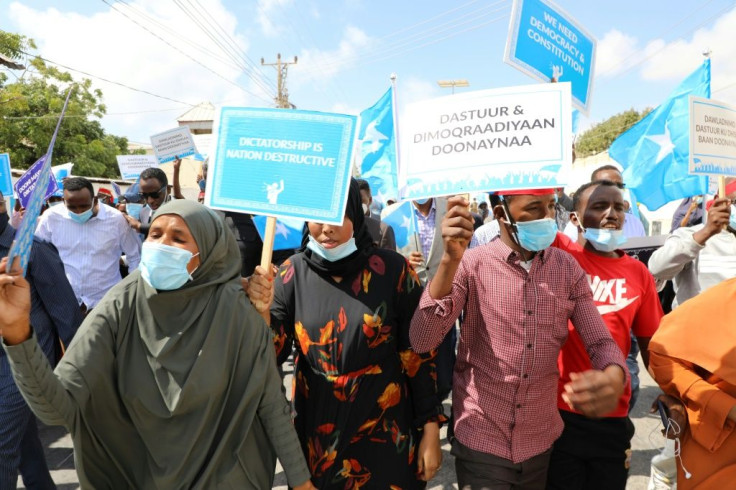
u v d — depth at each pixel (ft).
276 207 6.31
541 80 10.25
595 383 5.47
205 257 5.90
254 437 6.12
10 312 4.60
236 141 6.51
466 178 6.13
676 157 15.24
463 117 6.23
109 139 92.53
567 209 15.16
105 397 5.60
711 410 5.65
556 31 10.46
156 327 5.68
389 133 19.62
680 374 6.03
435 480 11.62
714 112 9.84
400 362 6.97
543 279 6.65
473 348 6.98
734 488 5.60
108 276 14.93
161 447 5.57
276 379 6.14
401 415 6.79
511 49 9.84
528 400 6.56
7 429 9.04
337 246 6.54
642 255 12.58
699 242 9.46
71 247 14.51
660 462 9.20
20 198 17.79
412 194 6.37
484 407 6.66
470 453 6.67
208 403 5.61
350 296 6.66
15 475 9.17
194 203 6.02
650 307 7.93
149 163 40.16
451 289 6.13
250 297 6.12
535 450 6.62
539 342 6.54
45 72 68.18
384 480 6.49
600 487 7.45
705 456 5.86
